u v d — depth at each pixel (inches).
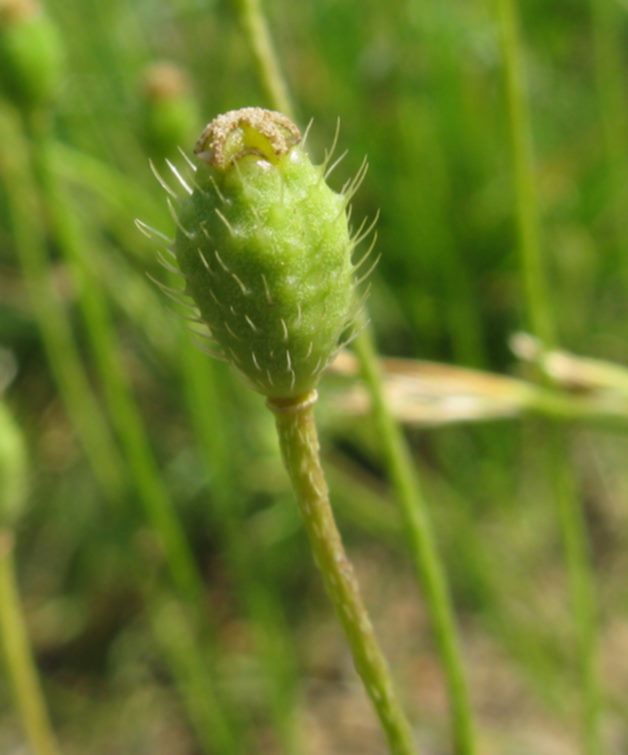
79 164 5.4
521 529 6.8
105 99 6.6
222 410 6.0
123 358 7.0
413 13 7.2
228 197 2.4
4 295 7.3
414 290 7.1
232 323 2.5
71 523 7.1
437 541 6.4
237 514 5.8
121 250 6.6
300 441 2.7
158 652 7.0
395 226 7.1
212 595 7.2
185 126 5.0
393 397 4.7
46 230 6.2
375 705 2.9
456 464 6.7
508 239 7.2
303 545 6.9
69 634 7.2
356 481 6.7
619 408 4.8
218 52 6.5
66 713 6.9
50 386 7.4
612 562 7.1
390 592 7.1
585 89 7.8
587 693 5.0
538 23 7.7
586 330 7.5
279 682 5.8
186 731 6.8
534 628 6.4
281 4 7.3
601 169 7.3
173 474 6.8
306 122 7.5
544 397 4.8
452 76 7.3
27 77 4.6
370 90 7.6
